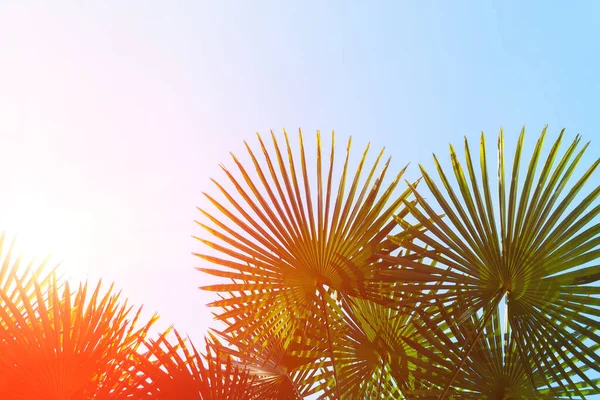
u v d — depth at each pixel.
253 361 4.80
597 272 3.26
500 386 3.88
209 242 4.16
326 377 4.68
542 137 3.54
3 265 4.03
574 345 3.52
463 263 3.61
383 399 4.57
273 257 4.10
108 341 3.88
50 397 3.69
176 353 4.00
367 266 3.99
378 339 4.48
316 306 4.35
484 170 3.60
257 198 4.07
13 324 3.67
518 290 3.56
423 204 3.68
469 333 3.90
